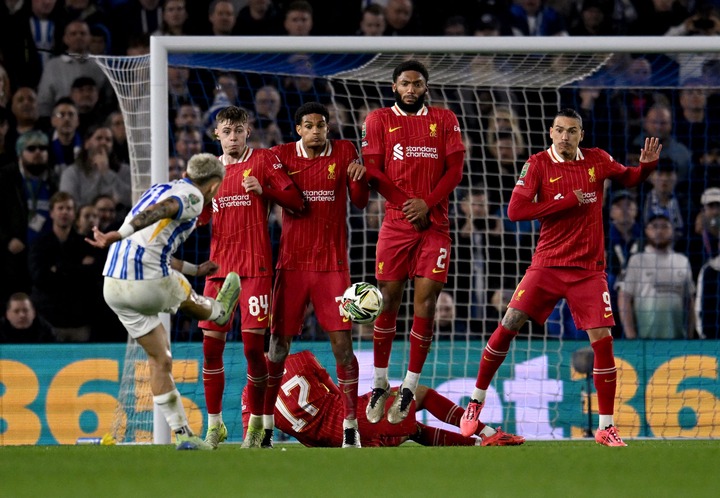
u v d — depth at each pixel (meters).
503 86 36.56
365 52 30.50
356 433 26.48
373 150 26.44
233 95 44.81
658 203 43.69
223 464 19.06
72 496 14.78
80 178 46.50
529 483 16.19
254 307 26.05
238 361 33.53
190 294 22.23
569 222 26.09
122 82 35.28
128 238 21.45
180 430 22.33
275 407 27.67
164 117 30.02
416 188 26.30
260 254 26.08
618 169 26.66
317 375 28.12
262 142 44.28
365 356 34.66
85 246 44.53
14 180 46.38
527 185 26.25
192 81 44.56
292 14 50.22
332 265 26.47
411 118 26.48
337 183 26.50
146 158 35.06
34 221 46.09
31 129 47.44
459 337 42.69
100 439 34.78
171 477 16.98
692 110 46.16
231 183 26.12
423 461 19.67
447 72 35.00
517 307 26.55
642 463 19.31
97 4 49.44
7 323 43.62
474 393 27.53
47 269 44.25
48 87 47.97
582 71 35.12
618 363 34.22
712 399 34.16
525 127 45.19
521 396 34.53
